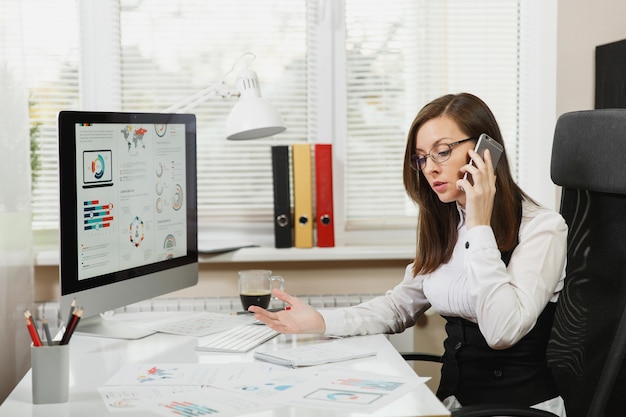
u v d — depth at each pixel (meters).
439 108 1.84
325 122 2.75
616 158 1.71
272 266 2.66
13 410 1.37
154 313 2.24
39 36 2.64
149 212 2.08
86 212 1.87
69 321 1.44
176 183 2.18
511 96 2.81
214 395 1.43
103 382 1.54
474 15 2.78
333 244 2.66
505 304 1.69
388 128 2.78
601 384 1.58
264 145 2.75
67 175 1.81
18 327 2.31
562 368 1.79
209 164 2.73
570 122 1.87
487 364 1.82
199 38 2.70
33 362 1.40
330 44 2.73
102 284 1.92
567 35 2.67
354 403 1.37
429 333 2.58
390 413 1.32
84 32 2.66
